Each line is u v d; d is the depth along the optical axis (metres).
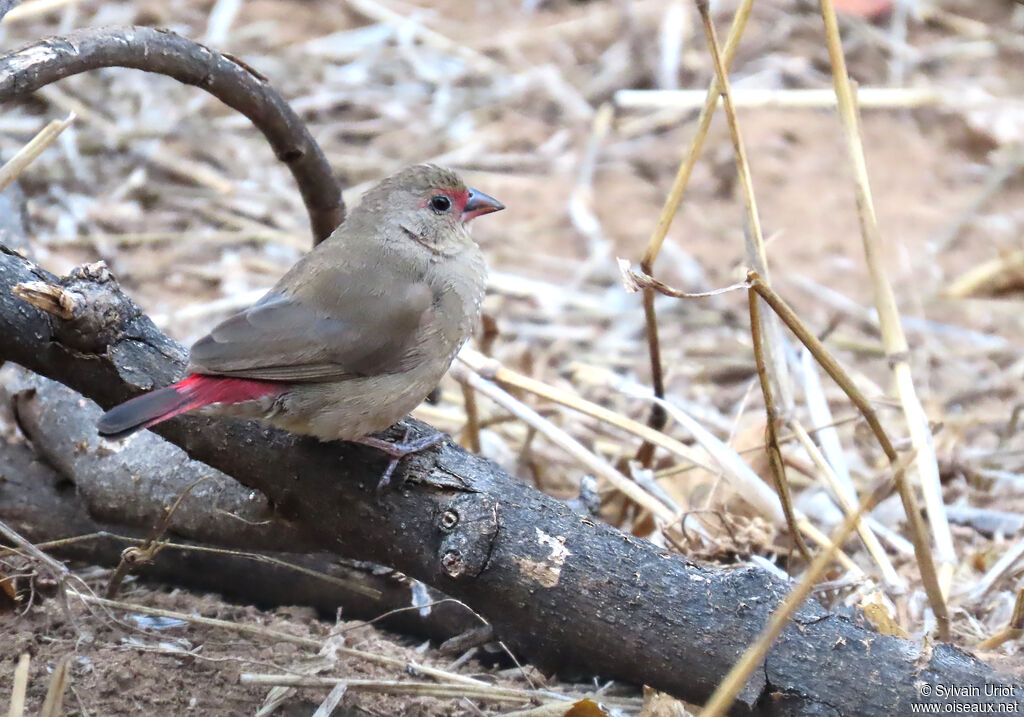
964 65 18.72
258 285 13.96
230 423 7.16
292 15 18.36
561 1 19.77
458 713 7.25
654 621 6.41
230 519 7.79
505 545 6.50
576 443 9.23
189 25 17.48
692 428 9.15
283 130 8.52
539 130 17.31
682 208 16.23
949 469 11.23
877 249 8.88
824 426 9.70
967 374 13.68
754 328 7.18
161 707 6.92
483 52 18.45
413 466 6.82
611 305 14.57
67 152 15.10
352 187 15.47
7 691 6.82
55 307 6.74
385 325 7.50
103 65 7.55
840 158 17.25
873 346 13.88
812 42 18.84
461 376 9.49
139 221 14.71
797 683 6.21
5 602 7.59
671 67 17.98
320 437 7.03
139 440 8.24
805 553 7.98
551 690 7.67
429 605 7.82
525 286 14.65
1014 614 7.83
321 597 8.29
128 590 8.35
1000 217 16.36
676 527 9.27
